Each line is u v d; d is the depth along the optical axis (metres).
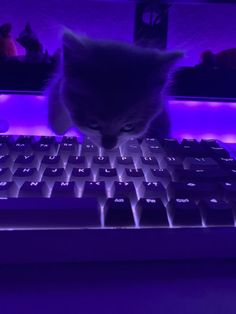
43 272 0.10
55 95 0.19
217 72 0.20
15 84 0.19
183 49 0.19
